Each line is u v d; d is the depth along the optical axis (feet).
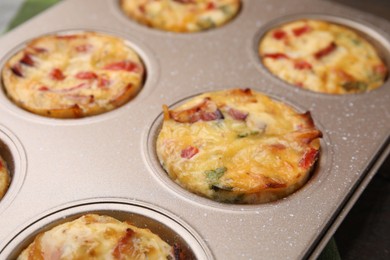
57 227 0.81
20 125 0.96
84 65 1.08
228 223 0.83
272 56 1.13
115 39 1.13
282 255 0.79
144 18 1.20
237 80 1.07
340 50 1.17
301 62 1.13
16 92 1.01
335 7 1.29
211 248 0.79
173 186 0.88
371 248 0.94
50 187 0.86
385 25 1.23
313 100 1.04
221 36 1.18
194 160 0.90
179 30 1.19
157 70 1.08
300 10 1.27
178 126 0.94
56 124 0.96
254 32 1.19
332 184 0.89
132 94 1.04
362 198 1.01
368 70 1.14
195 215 0.84
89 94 1.00
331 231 0.84
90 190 0.86
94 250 0.78
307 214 0.84
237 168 0.89
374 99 1.05
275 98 1.03
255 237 0.81
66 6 1.23
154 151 0.93
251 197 0.87
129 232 0.80
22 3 1.31
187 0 1.24
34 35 1.14
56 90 1.01
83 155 0.91
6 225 0.81
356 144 0.95
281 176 0.88
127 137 0.95
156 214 0.84
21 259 0.79
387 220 0.98
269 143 0.92
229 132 0.94
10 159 0.92
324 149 0.94
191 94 1.03
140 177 0.88
